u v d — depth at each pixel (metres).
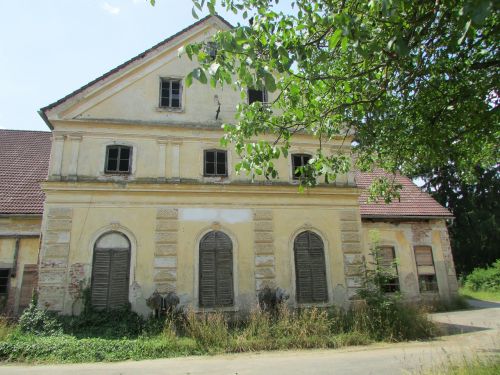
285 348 11.07
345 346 11.24
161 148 14.72
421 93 7.33
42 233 13.05
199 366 9.03
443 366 7.09
